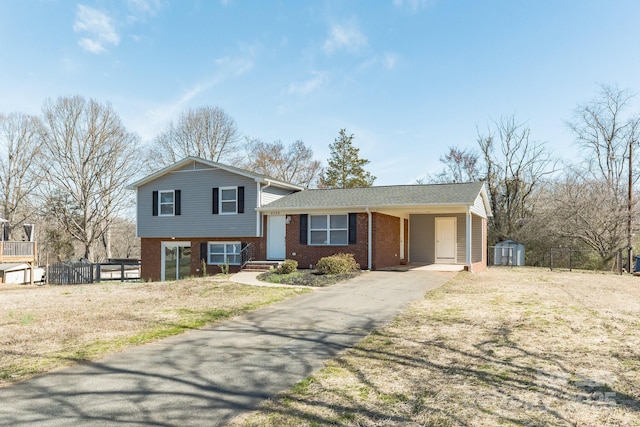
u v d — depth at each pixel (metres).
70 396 4.60
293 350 6.40
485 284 14.05
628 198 25.30
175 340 7.08
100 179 37.84
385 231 19.66
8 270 25.81
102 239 42.00
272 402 4.38
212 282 14.91
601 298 11.25
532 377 5.02
